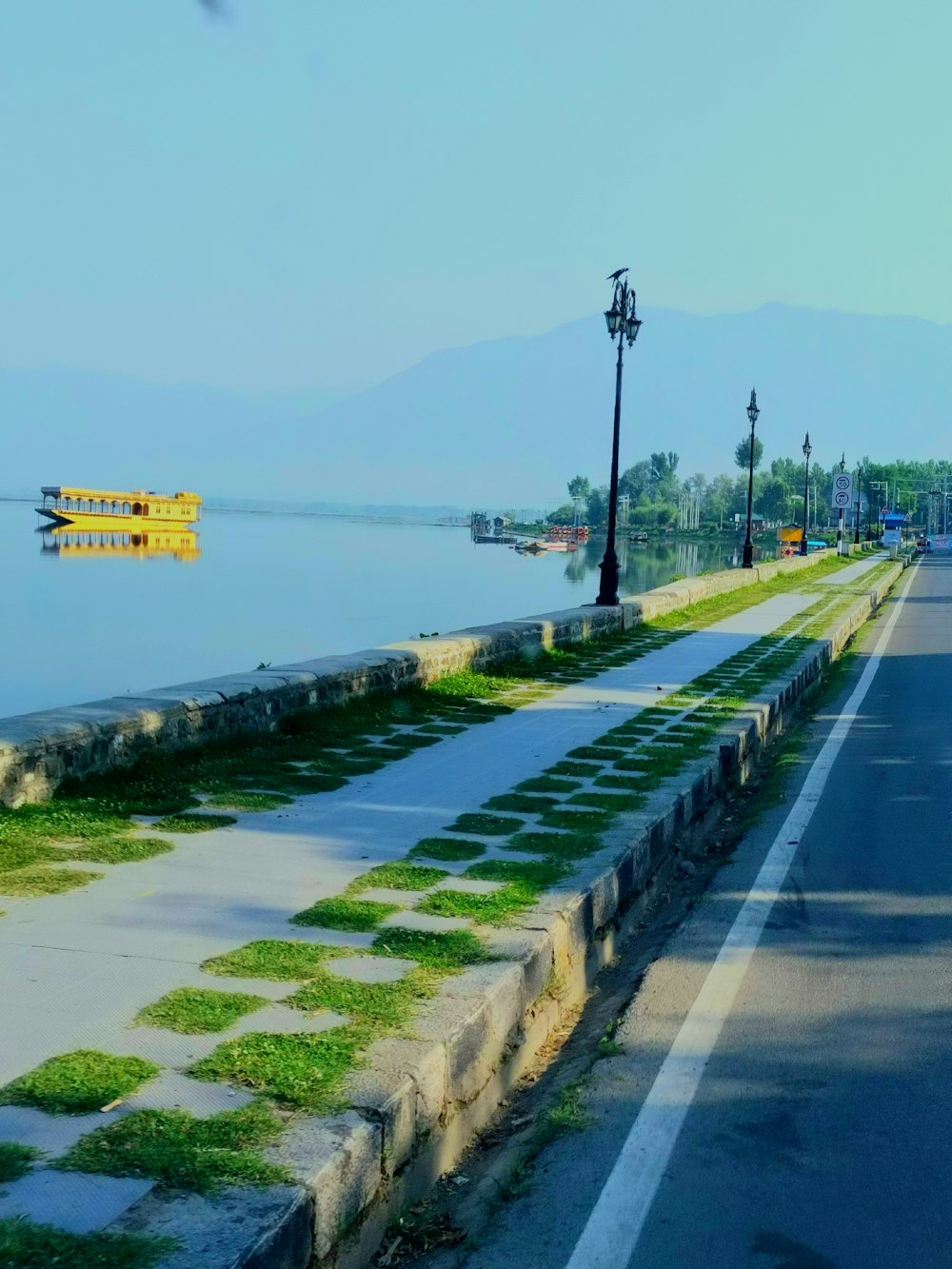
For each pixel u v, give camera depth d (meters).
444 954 5.73
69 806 8.23
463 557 110.56
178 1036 4.70
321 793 9.34
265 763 10.38
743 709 14.48
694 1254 3.92
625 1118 4.85
